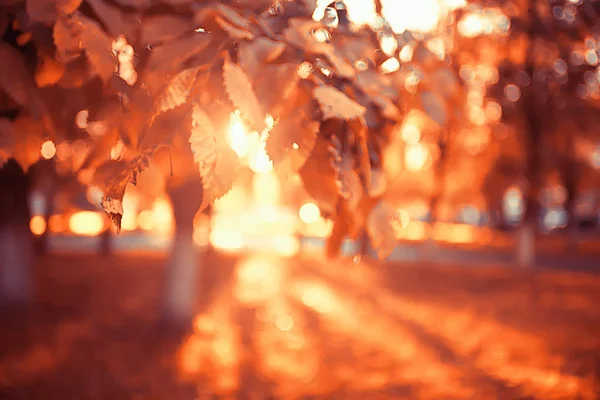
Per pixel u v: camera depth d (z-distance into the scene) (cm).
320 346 891
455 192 1780
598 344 898
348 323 1080
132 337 892
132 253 2259
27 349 781
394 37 190
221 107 122
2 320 920
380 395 656
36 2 133
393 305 1273
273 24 147
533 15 1323
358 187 143
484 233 3478
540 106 1418
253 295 1378
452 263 2050
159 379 705
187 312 955
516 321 1086
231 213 6144
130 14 142
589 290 1455
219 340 912
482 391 668
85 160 150
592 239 2928
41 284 1378
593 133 1437
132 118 145
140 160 120
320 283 1616
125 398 639
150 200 165
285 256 2338
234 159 116
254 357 813
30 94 151
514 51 1378
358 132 142
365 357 830
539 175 1542
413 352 859
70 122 159
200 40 130
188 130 146
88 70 152
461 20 1005
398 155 309
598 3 1260
